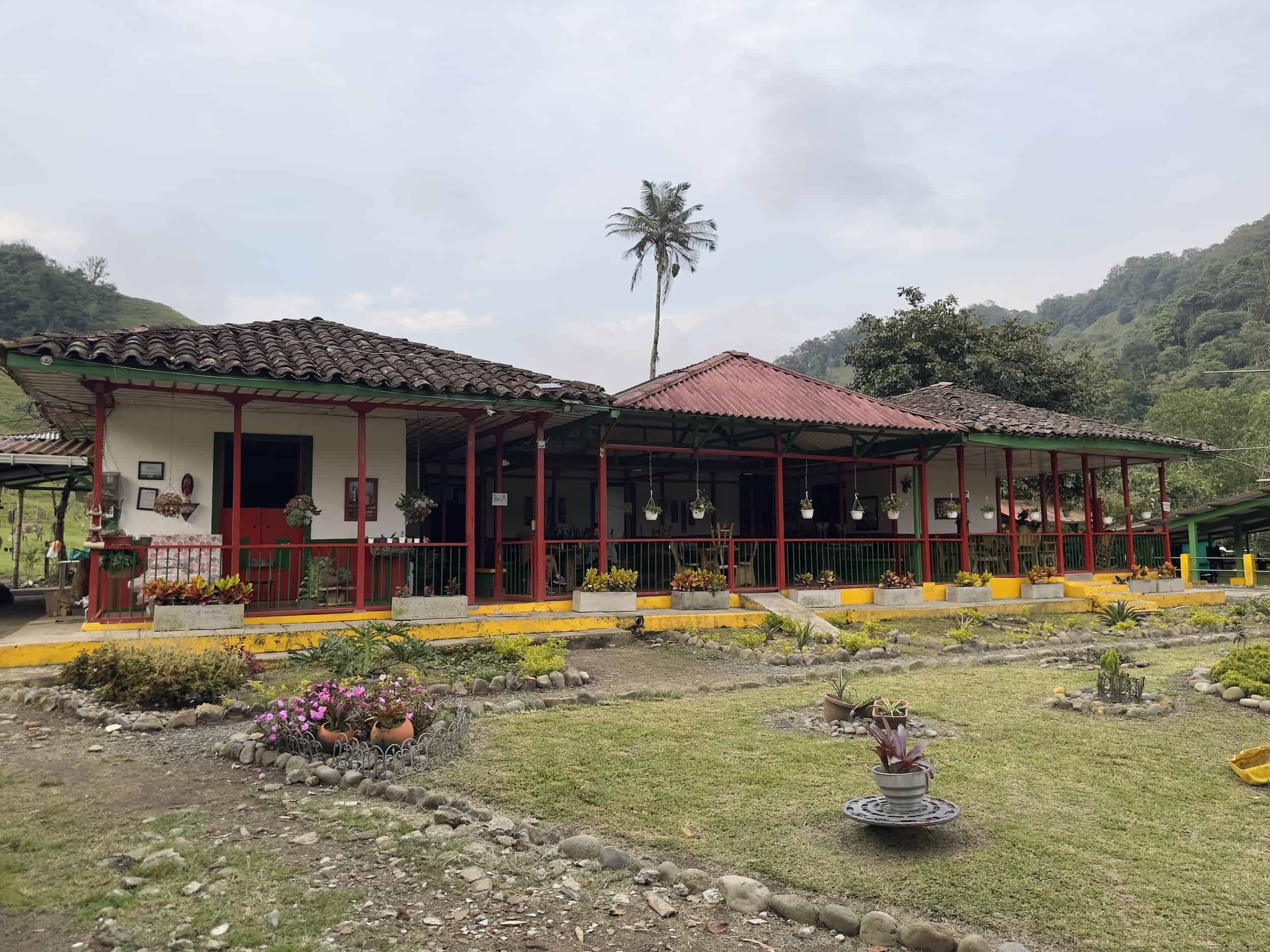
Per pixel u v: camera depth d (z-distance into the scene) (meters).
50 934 4.04
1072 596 19.42
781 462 16.78
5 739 7.39
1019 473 25.45
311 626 11.47
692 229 44.44
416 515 13.35
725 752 7.05
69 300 83.75
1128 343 90.12
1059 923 4.14
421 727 7.21
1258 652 9.66
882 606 16.72
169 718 7.99
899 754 5.31
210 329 12.66
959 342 32.50
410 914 4.28
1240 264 88.38
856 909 4.36
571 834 5.39
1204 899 4.38
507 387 12.78
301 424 13.48
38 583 22.05
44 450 14.98
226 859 4.89
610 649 12.57
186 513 12.56
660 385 16.42
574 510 19.88
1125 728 7.88
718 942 4.07
